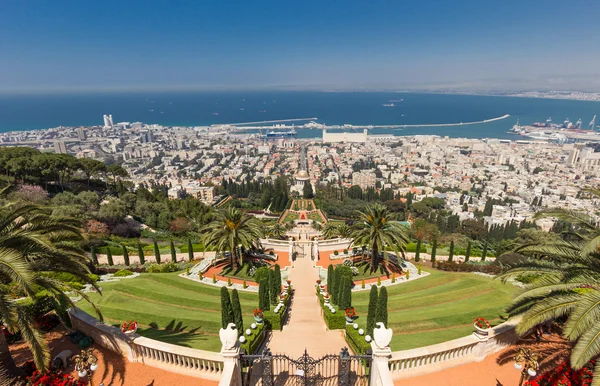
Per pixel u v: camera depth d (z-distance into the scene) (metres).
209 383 14.01
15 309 11.86
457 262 43.28
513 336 16.41
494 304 24.92
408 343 17.98
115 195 74.75
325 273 37.19
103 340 15.99
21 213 13.38
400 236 36.12
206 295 30.12
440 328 20.75
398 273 37.09
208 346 17.31
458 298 27.73
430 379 14.29
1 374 12.58
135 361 15.20
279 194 105.62
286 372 15.15
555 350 15.89
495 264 40.09
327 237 52.09
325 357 13.41
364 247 40.38
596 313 11.63
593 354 10.79
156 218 62.44
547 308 12.88
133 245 48.38
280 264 41.19
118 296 25.58
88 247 43.94
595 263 13.60
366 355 13.29
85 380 13.92
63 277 25.66
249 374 14.40
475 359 15.36
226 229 36.72
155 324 20.72
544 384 12.87
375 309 17.66
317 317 23.41
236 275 36.22
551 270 14.45
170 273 37.00
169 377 14.34
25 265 11.12
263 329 19.08
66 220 14.68
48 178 64.00
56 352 15.77
